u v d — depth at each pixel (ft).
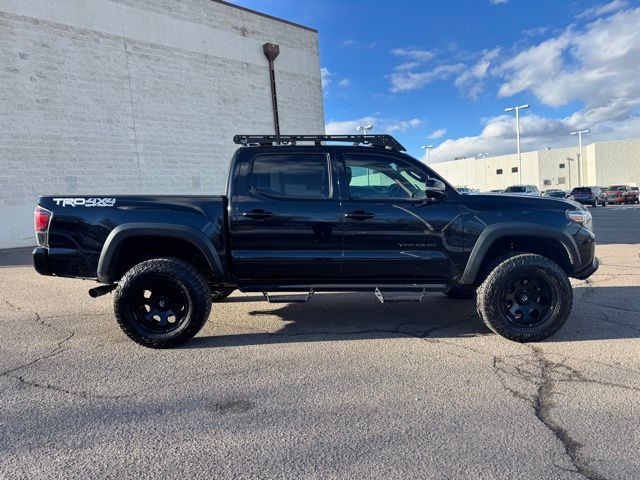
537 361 12.71
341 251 14.70
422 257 14.61
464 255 14.61
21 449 8.62
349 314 18.26
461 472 7.70
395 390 11.00
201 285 14.25
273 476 7.66
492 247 15.20
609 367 12.18
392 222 14.56
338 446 8.57
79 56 51.19
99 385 11.57
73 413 10.06
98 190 52.80
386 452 8.34
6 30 46.26
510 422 9.37
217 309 19.31
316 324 16.87
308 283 15.08
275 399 10.62
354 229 14.58
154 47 57.26
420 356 13.29
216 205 14.73
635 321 16.33
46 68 48.88
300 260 14.69
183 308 14.44
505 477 7.55
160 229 14.26
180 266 14.23
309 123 75.77
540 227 14.30
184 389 11.26
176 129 59.36
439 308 19.08
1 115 46.29
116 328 16.84
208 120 62.54
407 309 18.94
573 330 15.40
